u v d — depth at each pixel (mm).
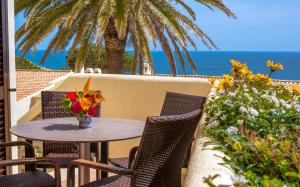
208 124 2396
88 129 3221
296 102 2951
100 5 7844
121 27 7934
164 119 2248
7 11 3996
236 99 2697
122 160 3539
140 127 3346
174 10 8516
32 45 8656
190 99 3707
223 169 1394
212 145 1816
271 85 3434
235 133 1999
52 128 3248
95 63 12055
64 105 3326
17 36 8906
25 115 7227
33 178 2926
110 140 2830
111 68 9539
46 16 8266
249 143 1699
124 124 3488
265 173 1471
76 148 4137
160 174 2451
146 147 2271
